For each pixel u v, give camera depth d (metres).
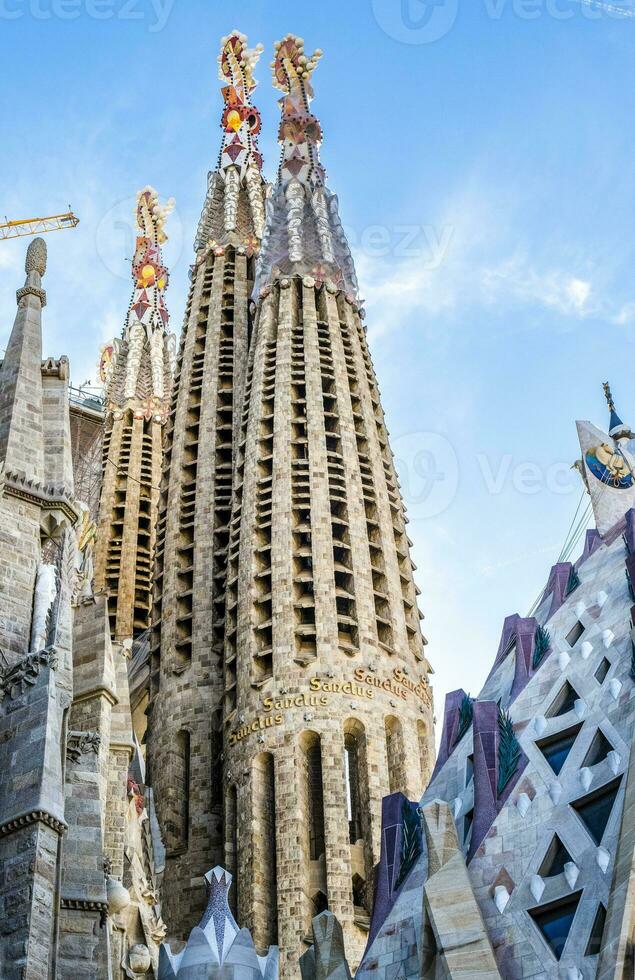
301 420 92.44
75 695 49.88
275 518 86.56
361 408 95.81
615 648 60.28
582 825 52.97
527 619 66.12
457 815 58.34
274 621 81.38
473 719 60.16
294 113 113.94
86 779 46.16
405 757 77.62
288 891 70.81
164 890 77.88
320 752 76.56
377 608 85.25
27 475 48.75
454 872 52.72
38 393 51.47
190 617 90.62
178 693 86.50
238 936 52.53
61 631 44.91
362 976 54.81
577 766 55.78
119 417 123.12
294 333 99.00
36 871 38.84
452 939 50.62
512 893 52.25
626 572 64.19
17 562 46.50
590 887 50.22
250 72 129.50
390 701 79.25
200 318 111.94
